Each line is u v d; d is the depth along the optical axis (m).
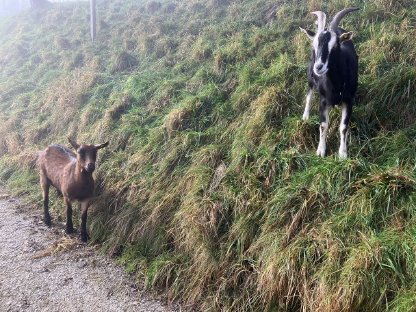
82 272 4.74
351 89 4.34
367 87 5.00
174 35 9.70
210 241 4.41
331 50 4.10
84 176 5.27
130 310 4.09
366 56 5.63
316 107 5.18
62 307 4.09
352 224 3.61
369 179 3.81
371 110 4.73
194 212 4.59
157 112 6.86
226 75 6.90
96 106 8.00
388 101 4.75
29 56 13.08
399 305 2.97
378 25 6.28
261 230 4.21
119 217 5.42
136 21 11.41
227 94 6.43
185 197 4.96
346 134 4.34
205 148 5.37
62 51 11.65
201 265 4.30
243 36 7.92
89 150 5.23
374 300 3.16
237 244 4.24
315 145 4.70
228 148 5.38
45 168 6.10
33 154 7.73
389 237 3.36
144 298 4.30
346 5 7.20
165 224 5.01
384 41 5.58
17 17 17.53
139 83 7.77
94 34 11.73
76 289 4.40
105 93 8.38
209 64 7.52
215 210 4.52
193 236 4.50
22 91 10.85
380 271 3.21
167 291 4.37
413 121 4.51
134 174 5.81
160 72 8.14
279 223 4.06
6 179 7.86
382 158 4.22
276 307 3.75
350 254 3.40
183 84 7.24
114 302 4.20
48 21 15.27
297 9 7.89
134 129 6.59
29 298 4.22
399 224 3.44
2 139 8.96
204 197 4.70
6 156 8.44
